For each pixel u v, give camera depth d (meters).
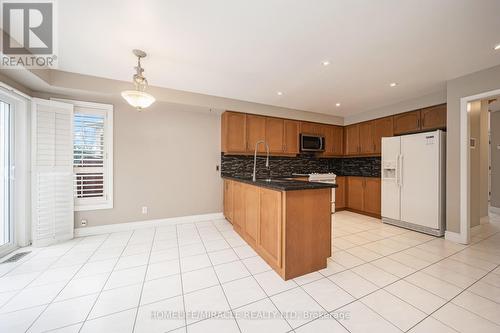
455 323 1.40
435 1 1.48
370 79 2.84
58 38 1.94
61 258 2.34
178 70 2.60
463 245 2.73
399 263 2.25
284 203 1.94
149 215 3.51
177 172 3.71
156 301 1.62
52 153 2.73
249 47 2.10
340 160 5.32
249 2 1.50
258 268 2.14
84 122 3.07
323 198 2.14
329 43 2.02
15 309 1.52
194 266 2.18
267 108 4.05
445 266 2.18
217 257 2.38
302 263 2.01
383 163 3.76
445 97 3.21
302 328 1.36
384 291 1.76
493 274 2.01
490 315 1.47
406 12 1.59
